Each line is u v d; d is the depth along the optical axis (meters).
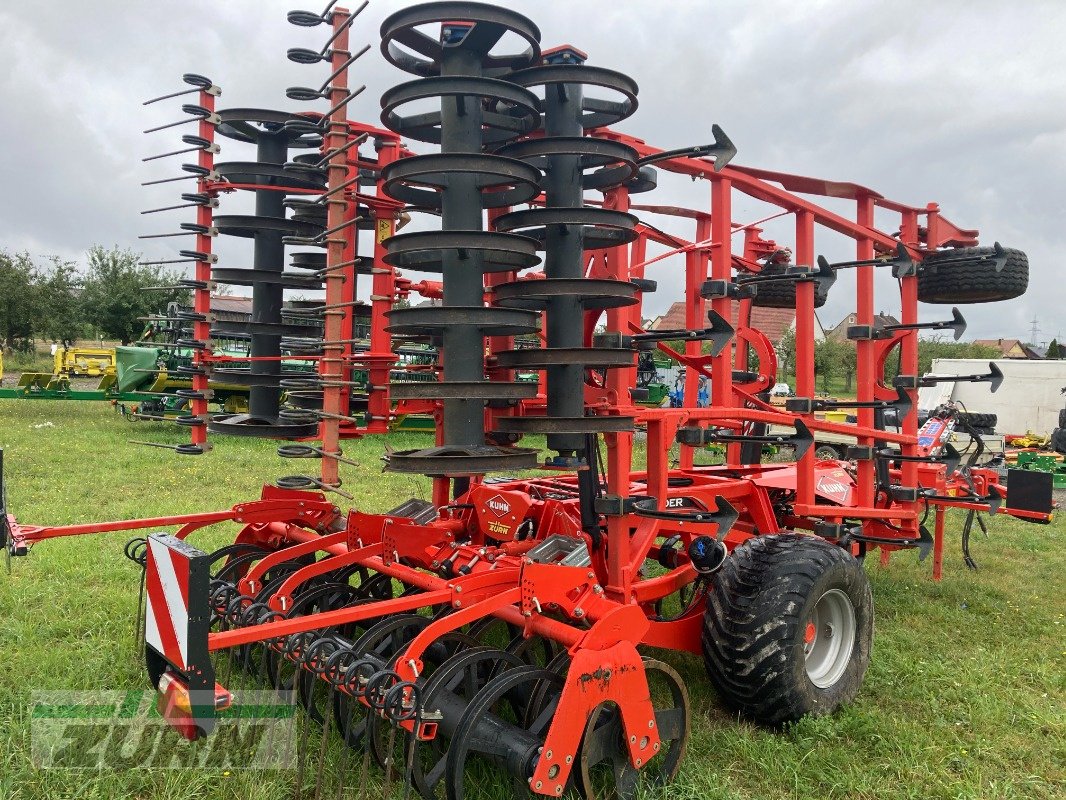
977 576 6.88
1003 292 5.68
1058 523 9.70
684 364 4.66
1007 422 20.78
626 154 3.30
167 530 6.65
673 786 3.06
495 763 2.82
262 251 4.25
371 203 4.43
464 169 2.94
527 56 3.39
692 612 3.89
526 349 3.16
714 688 3.78
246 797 2.86
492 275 5.12
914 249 5.74
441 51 3.19
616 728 2.93
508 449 3.09
